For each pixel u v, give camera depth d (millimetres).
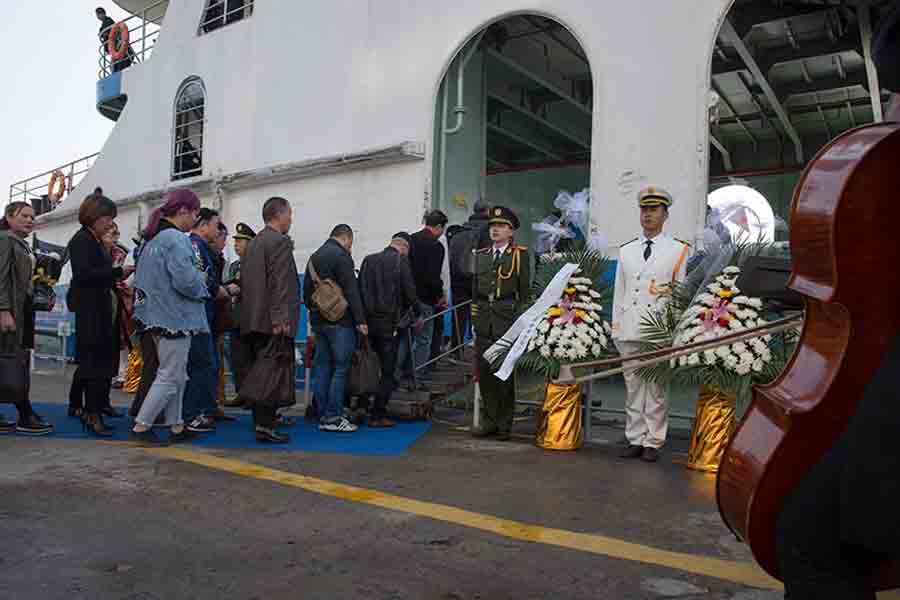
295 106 9969
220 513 3236
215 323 5918
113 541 2816
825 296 1360
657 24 6805
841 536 1254
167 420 4891
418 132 8664
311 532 2998
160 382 4742
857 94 12172
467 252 7352
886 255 1352
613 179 6957
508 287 5371
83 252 5031
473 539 2949
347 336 5680
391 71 8961
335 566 2605
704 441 4457
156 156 12242
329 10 9641
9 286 4730
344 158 9172
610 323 5562
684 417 5590
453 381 7129
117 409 6559
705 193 6508
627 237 6828
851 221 1345
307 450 4824
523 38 10258
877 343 1354
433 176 8648
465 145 9305
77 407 5848
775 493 1366
